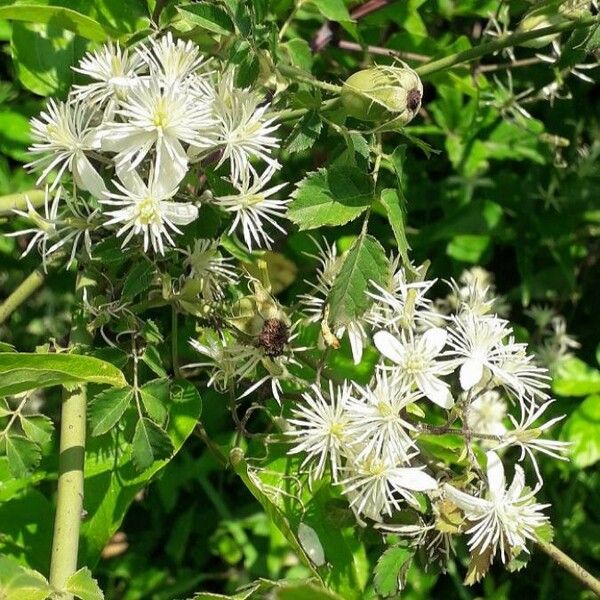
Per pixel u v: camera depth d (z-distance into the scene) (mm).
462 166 289
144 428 188
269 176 184
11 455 192
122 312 198
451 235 292
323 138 226
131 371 207
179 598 287
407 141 296
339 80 235
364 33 276
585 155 312
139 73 188
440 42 286
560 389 289
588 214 310
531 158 296
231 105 181
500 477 182
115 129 169
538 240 308
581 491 304
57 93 227
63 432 186
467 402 186
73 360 163
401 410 185
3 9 198
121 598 293
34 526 210
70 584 167
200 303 192
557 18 209
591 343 330
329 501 193
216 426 281
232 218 208
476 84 260
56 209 186
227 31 186
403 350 184
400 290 196
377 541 192
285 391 204
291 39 228
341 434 180
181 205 174
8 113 260
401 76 178
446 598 305
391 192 186
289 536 178
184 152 173
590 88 318
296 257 270
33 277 214
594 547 299
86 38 218
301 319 206
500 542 186
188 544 304
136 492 197
